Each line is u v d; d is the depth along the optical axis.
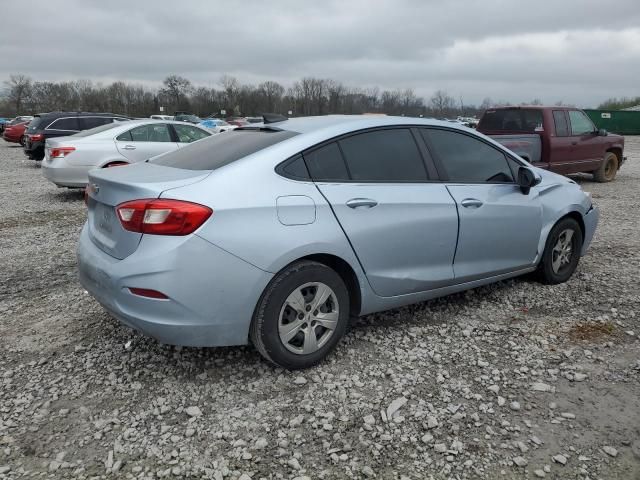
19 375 3.35
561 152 11.27
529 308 4.43
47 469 2.53
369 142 3.69
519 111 11.48
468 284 4.22
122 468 2.53
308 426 2.83
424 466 2.55
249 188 3.09
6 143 33.34
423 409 2.98
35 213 8.78
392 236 3.59
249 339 3.26
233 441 2.71
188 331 2.98
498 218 4.25
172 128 10.62
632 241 6.75
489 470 2.52
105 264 3.10
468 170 4.21
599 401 3.07
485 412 2.96
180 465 2.54
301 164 3.34
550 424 2.86
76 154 9.49
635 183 12.93
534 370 3.41
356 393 3.12
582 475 2.49
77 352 3.65
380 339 3.82
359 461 2.58
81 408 2.99
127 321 3.06
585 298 4.65
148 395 3.12
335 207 3.34
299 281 3.20
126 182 3.08
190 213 2.89
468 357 3.57
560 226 4.88
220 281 2.96
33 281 5.17
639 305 4.49
